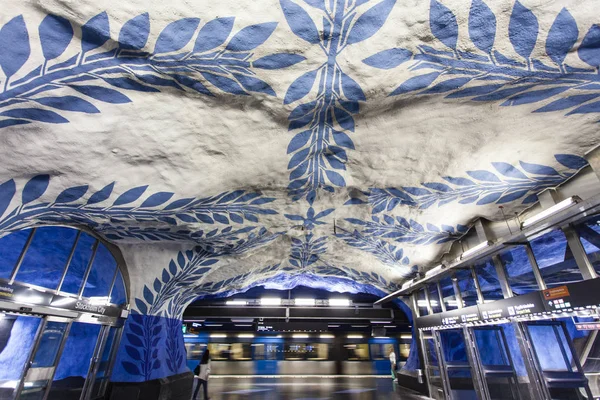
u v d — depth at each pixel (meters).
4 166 2.86
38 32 1.97
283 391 10.14
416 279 7.50
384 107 2.90
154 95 2.60
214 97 2.69
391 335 16.89
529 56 2.21
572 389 4.93
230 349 16.11
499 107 2.80
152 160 3.33
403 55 2.29
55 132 2.72
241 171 3.84
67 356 5.91
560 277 5.37
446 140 3.33
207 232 5.49
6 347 4.65
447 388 7.20
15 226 3.60
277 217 5.42
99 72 2.29
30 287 4.39
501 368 6.14
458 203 4.58
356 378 14.73
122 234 5.68
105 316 6.08
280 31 2.12
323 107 2.89
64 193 3.45
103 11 1.91
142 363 6.84
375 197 4.72
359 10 2.00
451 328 6.79
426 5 1.96
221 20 2.03
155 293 7.17
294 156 3.68
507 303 4.90
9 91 2.21
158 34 2.07
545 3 1.88
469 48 2.19
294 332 16.69
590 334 5.56
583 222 3.73
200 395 9.16
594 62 2.21
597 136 3.04
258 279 9.48
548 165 3.50
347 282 10.38
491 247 4.75
